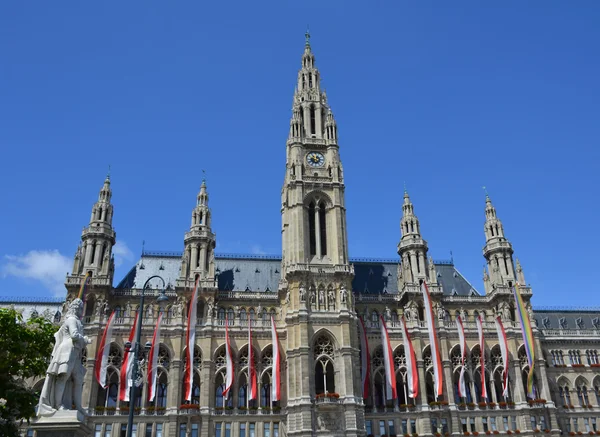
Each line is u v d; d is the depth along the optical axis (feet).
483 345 319.27
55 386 90.68
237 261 361.30
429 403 306.35
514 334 332.60
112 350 298.15
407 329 329.93
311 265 319.47
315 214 339.98
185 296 314.14
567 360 353.31
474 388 317.83
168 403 283.79
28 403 127.24
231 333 309.01
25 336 142.41
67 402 91.35
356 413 282.56
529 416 308.81
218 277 346.95
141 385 288.10
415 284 341.00
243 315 325.21
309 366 289.33
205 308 313.32
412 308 335.06
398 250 363.56
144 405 281.95
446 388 312.29
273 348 296.10
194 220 335.88
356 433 276.21
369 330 325.83
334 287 315.17
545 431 307.99
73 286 306.96
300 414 276.82
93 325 294.46
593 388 346.54
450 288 371.97
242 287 345.31
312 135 375.25
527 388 319.88
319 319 302.45
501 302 344.28
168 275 344.90
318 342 301.84
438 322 331.98
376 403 315.78
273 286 351.25
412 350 312.29
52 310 332.19
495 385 328.70
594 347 361.10
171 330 302.86
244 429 286.05
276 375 288.51
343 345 297.33
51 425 85.30
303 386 282.56
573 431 330.34
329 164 357.20
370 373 313.94
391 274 379.14
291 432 277.44
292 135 366.43
